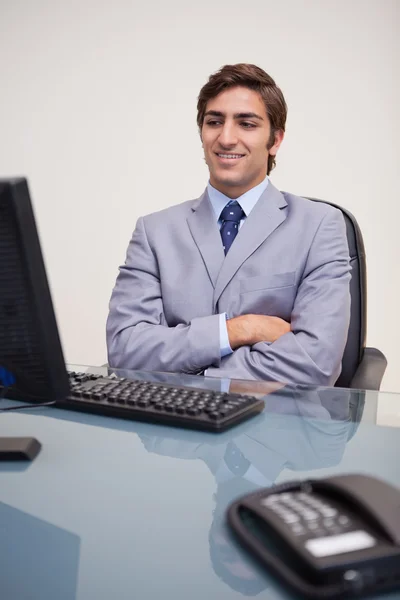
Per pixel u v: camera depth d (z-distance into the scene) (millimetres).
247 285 1740
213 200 1843
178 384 1173
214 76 1827
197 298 1755
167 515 624
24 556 549
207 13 2891
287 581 491
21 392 814
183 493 677
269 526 535
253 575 515
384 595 484
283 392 1115
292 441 849
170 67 2961
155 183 3055
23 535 586
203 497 667
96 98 3076
